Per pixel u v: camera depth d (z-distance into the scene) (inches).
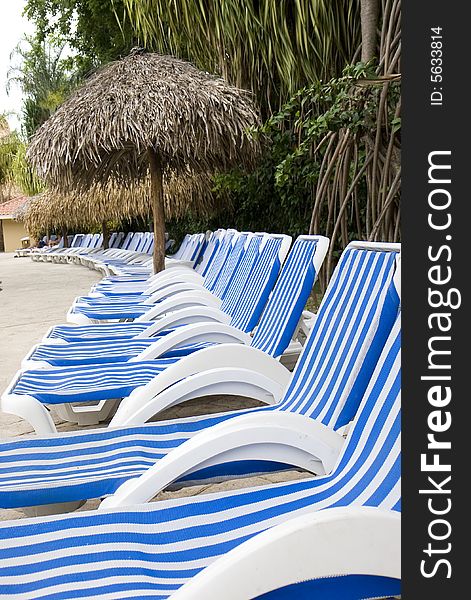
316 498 69.8
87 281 528.1
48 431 107.7
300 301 124.4
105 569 58.7
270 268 152.0
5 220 1593.3
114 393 116.1
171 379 110.9
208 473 81.4
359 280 95.6
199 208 389.7
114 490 76.8
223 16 210.8
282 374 115.3
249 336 144.9
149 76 227.3
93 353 150.7
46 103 1048.8
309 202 275.4
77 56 666.2
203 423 96.1
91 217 542.0
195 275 254.7
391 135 170.1
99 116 219.3
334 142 201.8
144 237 571.5
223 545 62.2
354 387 85.6
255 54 224.1
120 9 496.4
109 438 92.0
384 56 170.1
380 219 172.9
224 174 307.1
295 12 197.0
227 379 107.2
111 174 289.7
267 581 44.5
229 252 219.0
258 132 217.9
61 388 118.3
